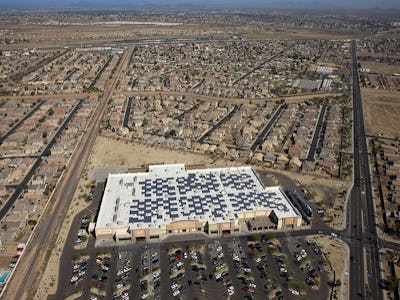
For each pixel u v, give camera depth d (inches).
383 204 7544.3
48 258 6043.3
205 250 6235.2
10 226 6727.4
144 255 6117.1
